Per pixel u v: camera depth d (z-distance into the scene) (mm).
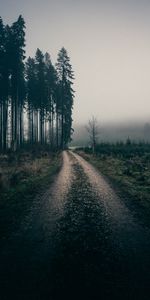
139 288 4430
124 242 6461
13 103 35969
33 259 5621
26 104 48531
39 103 45125
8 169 18016
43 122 48719
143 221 8117
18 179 14961
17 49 31641
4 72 32719
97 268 5152
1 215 8852
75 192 12422
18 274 5004
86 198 11203
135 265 5250
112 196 11531
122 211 9227
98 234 7027
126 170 18891
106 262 5398
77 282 4660
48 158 28172
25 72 45938
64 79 49219
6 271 5137
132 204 10172
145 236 6863
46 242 6539
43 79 45469
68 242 6504
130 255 5711
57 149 43250
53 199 11078
